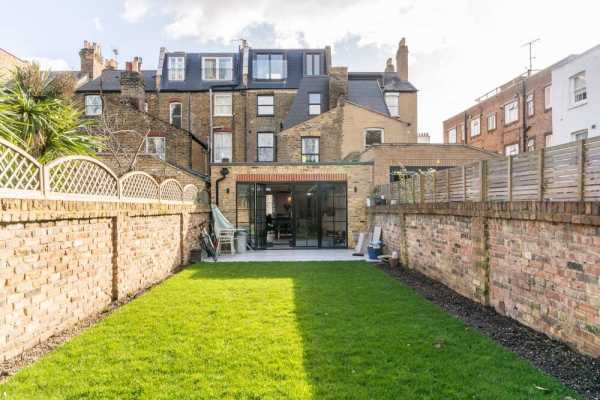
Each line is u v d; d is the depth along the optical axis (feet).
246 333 18.74
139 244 30.48
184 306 24.03
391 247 46.88
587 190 15.51
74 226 21.25
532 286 19.20
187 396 12.56
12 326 16.15
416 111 99.76
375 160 61.98
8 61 68.08
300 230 61.36
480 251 24.45
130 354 16.15
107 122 54.90
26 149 24.26
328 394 12.66
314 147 77.41
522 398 12.27
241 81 96.94
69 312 20.66
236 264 43.34
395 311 22.72
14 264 16.26
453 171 29.37
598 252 14.69
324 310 22.97
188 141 72.54
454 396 12.48
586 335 15.38
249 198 60.70
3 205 15.28
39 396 12.64
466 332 18.72
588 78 66.39
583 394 12.48
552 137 80.79
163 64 97.40
